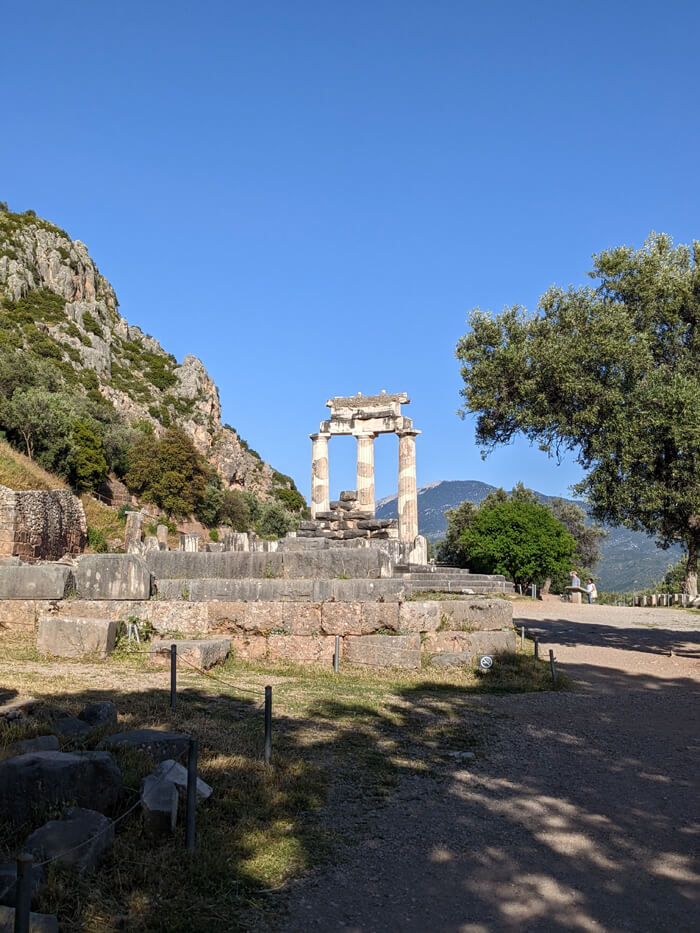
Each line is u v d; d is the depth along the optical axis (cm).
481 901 570
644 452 1727
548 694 1375
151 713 977
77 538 3725
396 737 1016
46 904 493
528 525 4647
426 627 1574
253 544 2608
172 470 7038
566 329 1869
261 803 718
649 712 1252
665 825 737
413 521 4088
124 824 617
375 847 657
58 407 5528
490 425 1947
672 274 1870
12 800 586
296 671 1434
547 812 766
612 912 558
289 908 542
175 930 495
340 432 4250
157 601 1574
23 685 1084
